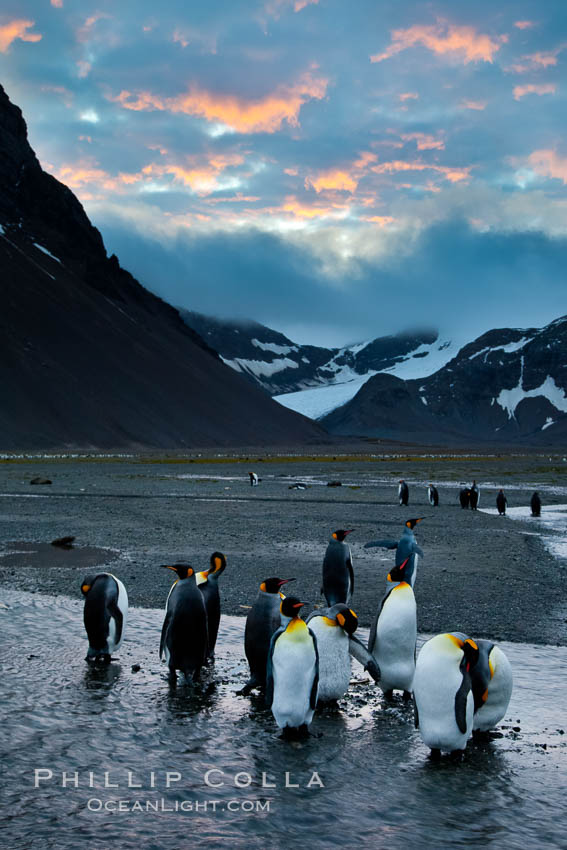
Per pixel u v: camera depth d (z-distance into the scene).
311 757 6.75
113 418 161.38
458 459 125.44
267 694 7.38
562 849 5.17
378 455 147.50
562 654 9.95
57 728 7.25
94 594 9.47
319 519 27.08
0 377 150.00
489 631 11.08
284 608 7.30
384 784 6.21
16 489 40.78
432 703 6.68
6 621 11.48
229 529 23.47
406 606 8.26
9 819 5.51
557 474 69.75
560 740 7.22
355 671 9.71
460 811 5.73
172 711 7.82
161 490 41.66
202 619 8.55
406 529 10.35
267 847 5.16
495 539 22.36
